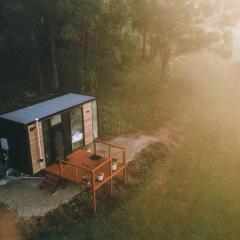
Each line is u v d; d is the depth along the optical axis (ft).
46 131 56.75
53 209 54.19
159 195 62.54
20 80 102.63
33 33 87.92
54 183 58.18
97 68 99.14
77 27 82.07
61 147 59.93
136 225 54.65
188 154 78.79
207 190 64.69
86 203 57.16
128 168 67.92
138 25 111.65
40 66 101.24
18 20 83.82
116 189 62.08
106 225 54.08
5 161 59.57
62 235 50.85
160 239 52.24
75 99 64.44
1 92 95.91
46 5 79.00
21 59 98.12
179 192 63.72
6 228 50.19
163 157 76.02
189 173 70.44
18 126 53.88
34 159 55.83
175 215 57.41
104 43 91.86
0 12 85.97
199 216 57.36
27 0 81.71
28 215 52.65
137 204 59.62
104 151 72.69
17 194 57.57
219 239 52.47
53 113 57.21
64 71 96.43
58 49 96.32
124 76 116.26
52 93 95.20
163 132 87.35
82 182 56.03
